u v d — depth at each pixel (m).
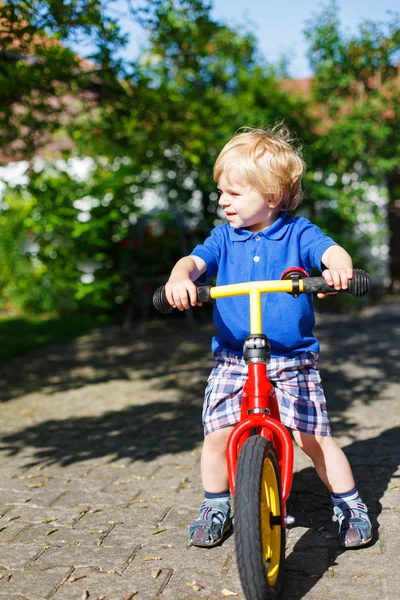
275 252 2.46
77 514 3.01
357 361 6.59
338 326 9.01
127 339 8.54
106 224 9.89
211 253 2.51
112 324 9.97
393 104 11.16
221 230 2.59
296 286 2.11
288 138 2.71
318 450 2.54
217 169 2.43
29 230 10.98
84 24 4.91
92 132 7.13
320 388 2.54
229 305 2.50
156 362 6.94
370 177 11.40
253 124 10.23
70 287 10.61
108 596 2.25
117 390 5.74
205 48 6.45
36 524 2.91
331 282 2.07
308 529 2.74
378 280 12.59
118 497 3.21
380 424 4.33
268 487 2.17
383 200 11.78
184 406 5.09
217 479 2.64
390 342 7.61
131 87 6.28
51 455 3.96
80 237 9.99
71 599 2.23
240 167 2.35
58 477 3.54
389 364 6.40
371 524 2.70
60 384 6.07
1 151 6.65
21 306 11.30
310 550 2.54
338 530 2.71
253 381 2.15
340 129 10.81
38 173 7.01
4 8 4.41
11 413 5.07
